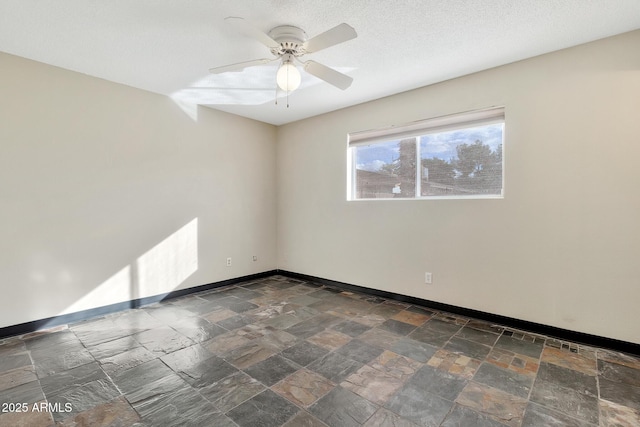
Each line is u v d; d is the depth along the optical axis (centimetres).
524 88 266
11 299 257
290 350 236
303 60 263
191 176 373
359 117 378
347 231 396
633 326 227
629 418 162
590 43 238
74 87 285
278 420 161
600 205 237
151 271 341
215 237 400
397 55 257
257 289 400
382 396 181
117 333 265
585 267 244
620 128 229
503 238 280
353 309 325
